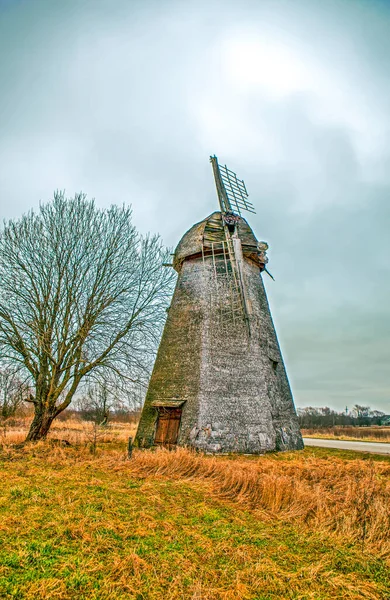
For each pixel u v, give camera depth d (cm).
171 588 468
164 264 2083
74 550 556
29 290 1744
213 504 811
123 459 1245
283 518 734
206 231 2025
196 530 659
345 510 743
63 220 1869
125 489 888
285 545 612
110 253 1873
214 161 2286
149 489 891
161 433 1706
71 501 778
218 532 654
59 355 1733
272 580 496
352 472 1124
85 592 452
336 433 4550
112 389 1719
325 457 1548
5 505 743
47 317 1770
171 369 1812
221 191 2205
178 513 739
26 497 800
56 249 1803
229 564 539
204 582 486
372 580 513
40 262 1794
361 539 639
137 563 521
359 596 470
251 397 1694
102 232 1914
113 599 439
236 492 901
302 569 529
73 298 1752
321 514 730
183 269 2064
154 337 1877
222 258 2003
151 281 1970
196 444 1566
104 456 1306
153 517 710
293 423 1922
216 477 1024
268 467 1163
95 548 563
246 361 1764
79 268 1820
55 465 1159
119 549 569
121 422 4159
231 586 478
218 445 1563
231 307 1875
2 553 531
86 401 1988
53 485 903
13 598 429
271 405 1738
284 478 899
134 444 1750
